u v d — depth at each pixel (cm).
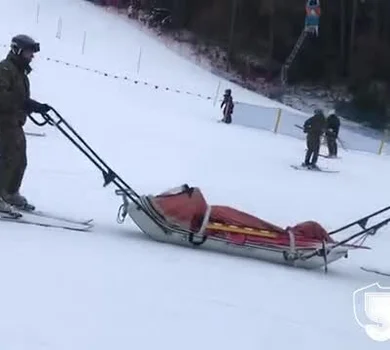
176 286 573
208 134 2395
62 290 510
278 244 759
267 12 5278
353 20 5238
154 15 5119
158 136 2091
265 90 4991
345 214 1266
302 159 2105
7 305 460
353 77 5131
